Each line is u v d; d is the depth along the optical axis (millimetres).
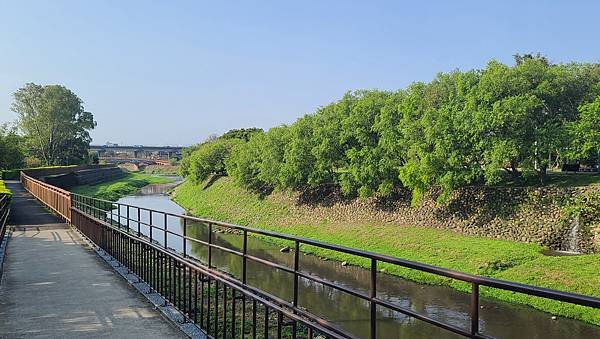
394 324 14406
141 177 96938
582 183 26750
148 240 9172
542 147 27203
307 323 4047
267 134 44312
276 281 19141
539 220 25797
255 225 39844
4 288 8914
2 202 16141
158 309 7352
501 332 15102
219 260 22250
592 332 15109
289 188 42188
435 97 33594
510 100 26531
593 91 28672
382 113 32625
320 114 39500
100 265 11234
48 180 48750
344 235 31750
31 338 6090
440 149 28719
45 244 14586
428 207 31109
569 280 19406
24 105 74438
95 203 18516
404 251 26656
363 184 34094
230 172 50781
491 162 28156
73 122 79562
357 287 19453
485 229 27406
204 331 6180
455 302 17953
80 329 6457
